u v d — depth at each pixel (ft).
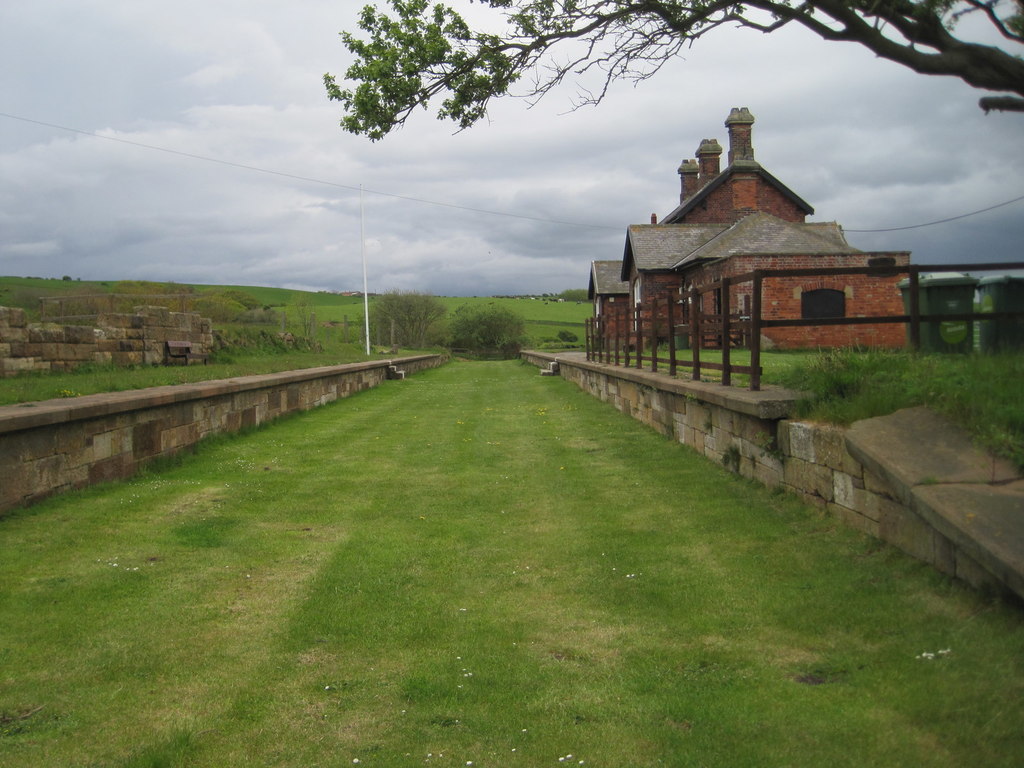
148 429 26.05
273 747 9.48
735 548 16.43
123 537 17.98
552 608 13.99
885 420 15.14
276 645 12.44
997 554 10.14
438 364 125.18
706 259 77.56
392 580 15.57
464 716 10.19
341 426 39.37
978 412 13.89
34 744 9.43
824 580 13.84
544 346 179.01
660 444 30.09
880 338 69.72
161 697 10.70
